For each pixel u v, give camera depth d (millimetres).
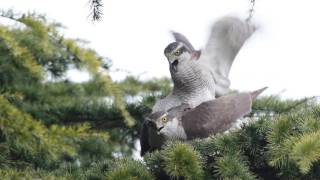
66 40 4855
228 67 10375
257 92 9875
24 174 5234
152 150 9695
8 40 4766
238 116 9438
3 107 4602
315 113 7930
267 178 7934
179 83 9945
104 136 5289
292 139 7188
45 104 11398
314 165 7484
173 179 7734
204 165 7609
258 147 7781
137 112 11328
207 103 9445
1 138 7473
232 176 7367
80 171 8047
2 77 10008
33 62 4828
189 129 9352
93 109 11352
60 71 11203
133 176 7344
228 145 7777
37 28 4836
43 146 4703
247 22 9898
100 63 4902
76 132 4863
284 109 11078
